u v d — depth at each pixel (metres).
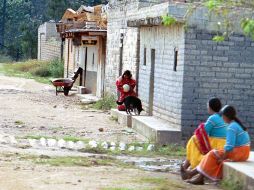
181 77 27.09
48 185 16.70
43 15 130.50
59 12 108.62
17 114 36.88
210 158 18.00
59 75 75.69
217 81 27.23
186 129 27.17
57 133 29.92
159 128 27.36
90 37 50.00
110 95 42.62
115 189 16.44
